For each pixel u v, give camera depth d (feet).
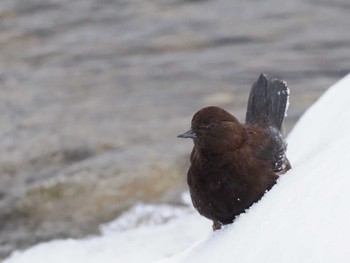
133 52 64.59
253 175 19.24
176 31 67.77
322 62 60.29
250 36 66.18
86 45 66.23
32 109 53.72
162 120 50.31
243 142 19.52
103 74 60.49
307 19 68.90
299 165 19.16
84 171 40.73
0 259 34.94
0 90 58.13
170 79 58.85
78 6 74.18
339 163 16.55
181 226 31.73
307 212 15.56
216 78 58.49
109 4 74.33
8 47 66.59
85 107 53.78
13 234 37.01
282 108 23.00
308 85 56.24
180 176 39.83
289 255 14.84
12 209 38.70
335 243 14.23
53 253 30.17
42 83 59.16
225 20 69.46
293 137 24.89
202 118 19.44
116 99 55.21
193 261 18.15
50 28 69.82
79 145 45.39
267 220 16.61
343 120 21.57
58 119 51.34
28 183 41.11
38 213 38.47
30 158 44.04
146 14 71.87
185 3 73.92
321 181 16.30
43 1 75.61
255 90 23.38
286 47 63.72
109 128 48.70
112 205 38.42
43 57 64.54
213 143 19.27
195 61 62.08
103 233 35.58
